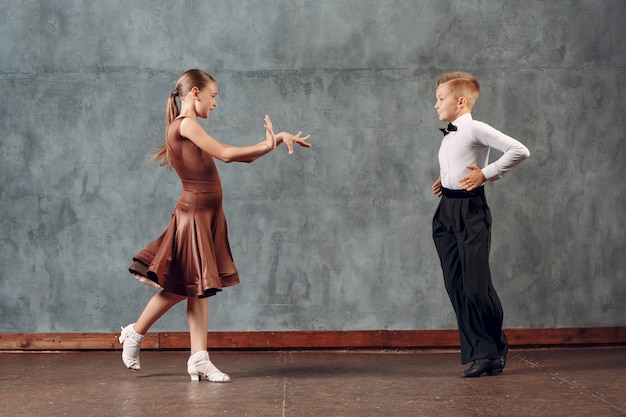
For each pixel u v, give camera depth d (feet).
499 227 15.83
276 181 15.75
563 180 15.87
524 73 15.84
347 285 15.78
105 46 15.72
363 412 10.01
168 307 12.66
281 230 15.74
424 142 15.78
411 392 11.35
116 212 15.74
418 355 15.25
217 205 12.60
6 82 15.72
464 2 15.81
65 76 15.74
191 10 15.76
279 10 15.76
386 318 15.76
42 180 15.74
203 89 12.71
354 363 14.26
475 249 12.52
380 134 15.78
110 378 12.75
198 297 12.03
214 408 10.29
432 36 15.80
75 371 13.47
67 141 15.74
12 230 15.72
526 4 15.87
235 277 12.76
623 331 15.89
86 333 15.74
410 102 15.79
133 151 15.74
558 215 15.87
